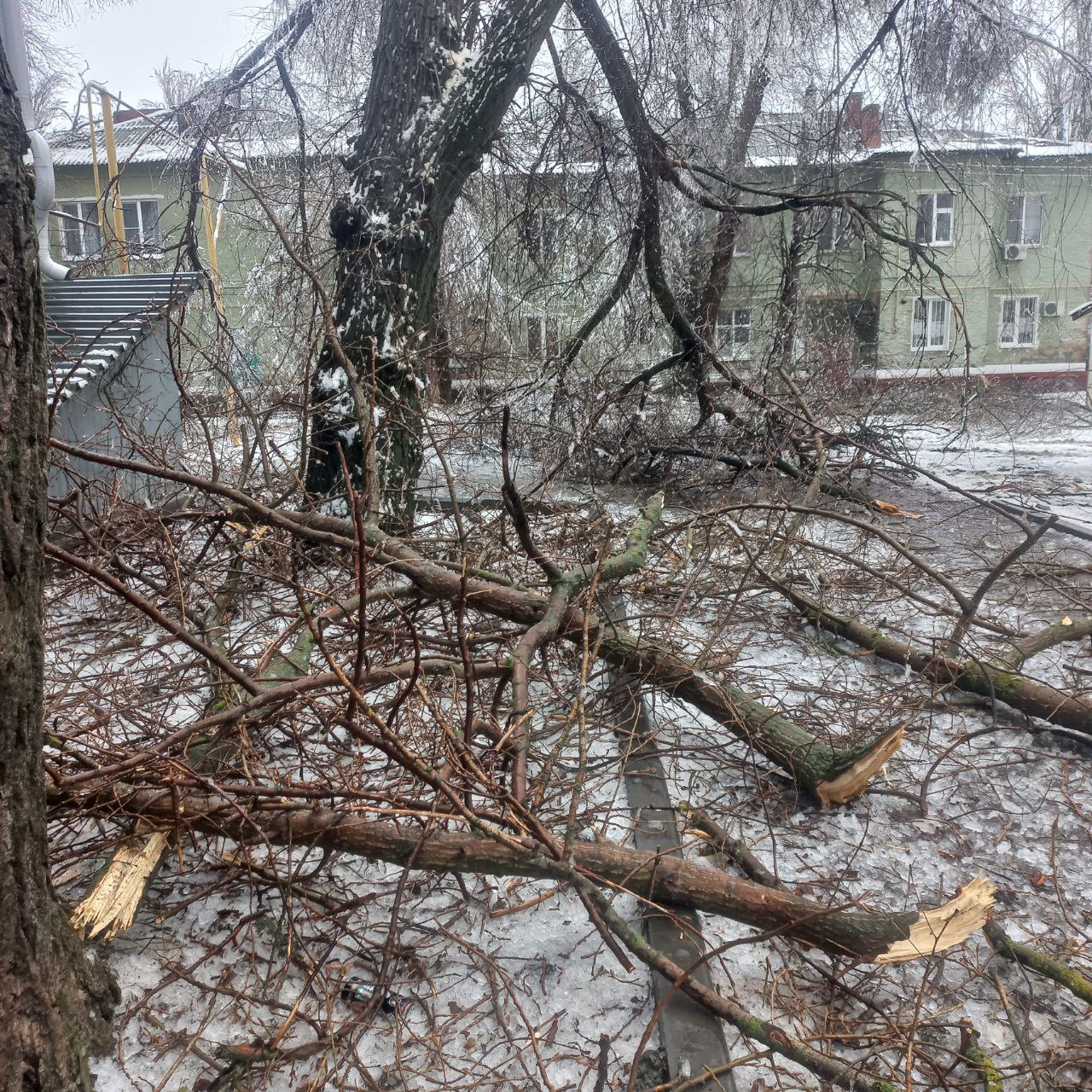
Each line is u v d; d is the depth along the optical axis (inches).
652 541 178.7
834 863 104.7
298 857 101.1
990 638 167.3
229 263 599.5
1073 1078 73.9
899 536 255.6
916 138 387.5
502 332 436.1
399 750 79.1
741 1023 73.5
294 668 122.3
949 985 84.8
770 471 304.5
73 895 91.8
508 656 120.3
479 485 309.0
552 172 369.1
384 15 253.1
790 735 121.1
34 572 60.6
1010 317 799.1
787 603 197.3
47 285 315.6
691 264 445.4
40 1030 61.8
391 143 248.7
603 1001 81.3
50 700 120.3
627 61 345.4
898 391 417.7
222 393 288.0
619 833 108.2
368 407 214.5
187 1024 77.4
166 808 90.6
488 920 92.7
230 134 359.9
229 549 173.3
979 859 106.0
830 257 446.0
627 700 138.4
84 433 249.0
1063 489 365.1
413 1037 76.5
